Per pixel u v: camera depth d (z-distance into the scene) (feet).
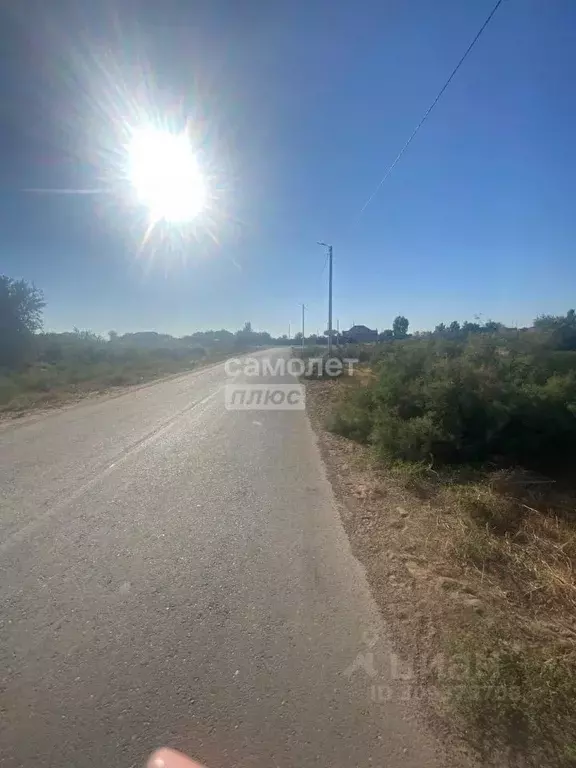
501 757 7.57
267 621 11.18
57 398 50.70
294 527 16.94
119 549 15.03
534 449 28.19
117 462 25.18
